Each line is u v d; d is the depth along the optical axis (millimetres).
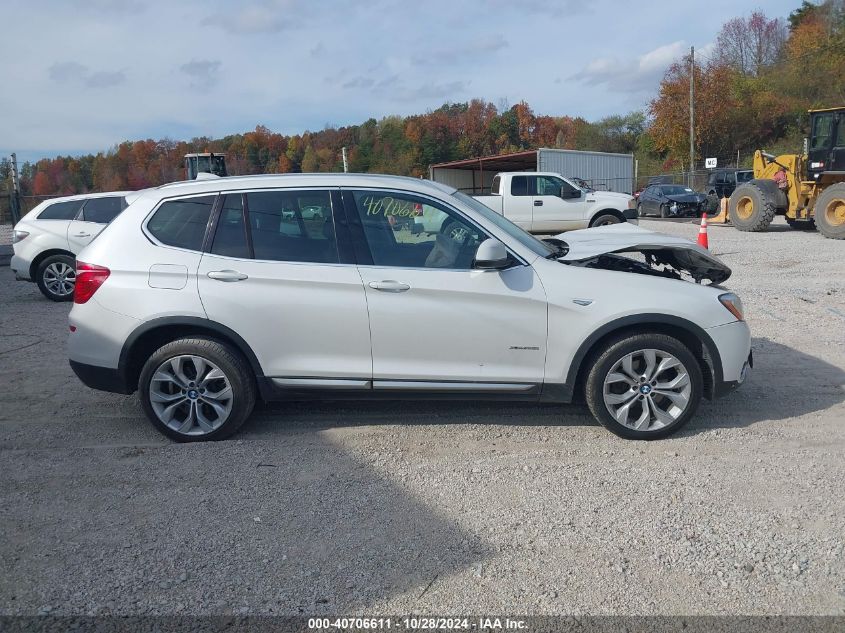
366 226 4805
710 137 50281
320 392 4828
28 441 4941
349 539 3562
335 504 3934
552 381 4734
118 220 4926
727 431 4895
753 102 50125
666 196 28062
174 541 3574
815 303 8805
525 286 4668
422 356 4730
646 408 4730
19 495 4098
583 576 3219
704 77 49281
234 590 3160
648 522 3664
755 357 6617
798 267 11781
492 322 4668
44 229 11195
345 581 3215
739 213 18562
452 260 4762
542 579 3201
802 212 17672
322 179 4906
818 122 16531
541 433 4945
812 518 3674
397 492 4062
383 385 4785
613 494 3982
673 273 5551
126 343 4746
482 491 4055
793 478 4133
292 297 4699
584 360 4777
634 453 4562
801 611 2959
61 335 8492
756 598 3045
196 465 4480
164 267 4746
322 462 4500
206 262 4754
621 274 4777
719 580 3172
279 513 3840
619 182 29266
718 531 3566
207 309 4691
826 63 49094
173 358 4758
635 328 4742
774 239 16547
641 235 5738
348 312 4691
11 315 9992
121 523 3762
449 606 3027
